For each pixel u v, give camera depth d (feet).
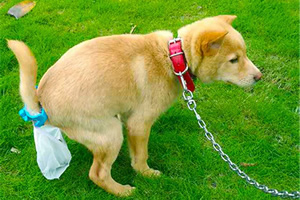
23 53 2.28
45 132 2.68
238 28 4.41
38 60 4.00
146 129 2.82
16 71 3.93
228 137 3.34
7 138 3.25
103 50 2.57
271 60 4.05
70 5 4.81
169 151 3.25
